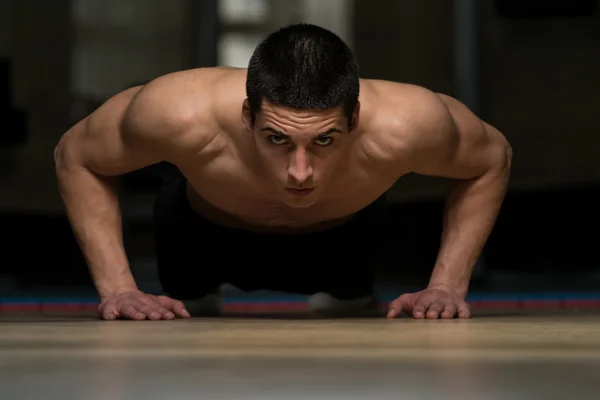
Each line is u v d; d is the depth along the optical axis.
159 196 2.99
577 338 1.39
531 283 7.30
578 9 7.52
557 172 7.61
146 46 7.84
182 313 2.42
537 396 0.72
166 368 0.93
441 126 2.31
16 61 7.76
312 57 1.98
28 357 1.06
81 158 2.49
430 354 1.08
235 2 7.81
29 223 7.68
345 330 1.62
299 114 1.97
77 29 7.80
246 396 0.72
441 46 7.77
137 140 2.35
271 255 2.89
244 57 7.82
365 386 0.78
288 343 1.27
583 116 7.55
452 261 2.54
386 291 7.11
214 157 2.36
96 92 7.83
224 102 2.31
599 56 7.50
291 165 2.01
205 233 2.90
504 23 7.67
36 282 7.57
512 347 1.19
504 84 7.71
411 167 2.37
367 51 7.96
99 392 0.74
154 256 7.42
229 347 1.20
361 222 2.86
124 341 1.33
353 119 2.12
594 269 7.38
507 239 7.43
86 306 5.17
